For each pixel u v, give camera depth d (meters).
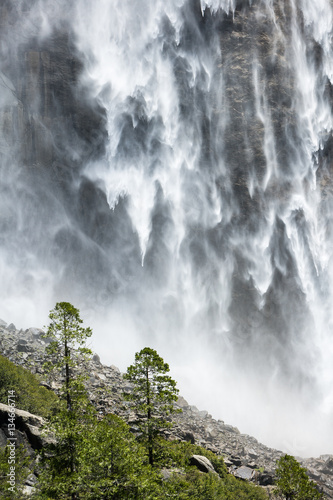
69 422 13.78
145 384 15.50
